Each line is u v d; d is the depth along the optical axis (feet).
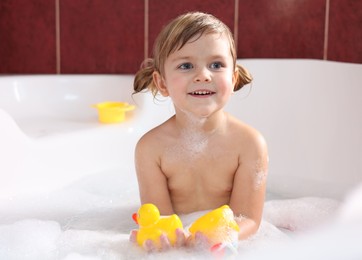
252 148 3.66
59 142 4.91
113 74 6.93
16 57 7.04
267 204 4.36
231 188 3.78
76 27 6.94
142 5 6.82
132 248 3.11
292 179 5.67
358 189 2.13
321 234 1.79
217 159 3.70
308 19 6.70
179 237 2.99
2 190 4.42
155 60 3.67
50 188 4.76
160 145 3.76
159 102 5.72
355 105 5.48
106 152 5.27
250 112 6.02
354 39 6.59
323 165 5.63
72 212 4.25
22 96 6.31
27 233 3.56
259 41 6.84
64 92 6.43
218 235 2.92
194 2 6.78
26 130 5.49
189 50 3.32
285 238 3.52
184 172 3.75
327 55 6.73
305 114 5.80
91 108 6.39
